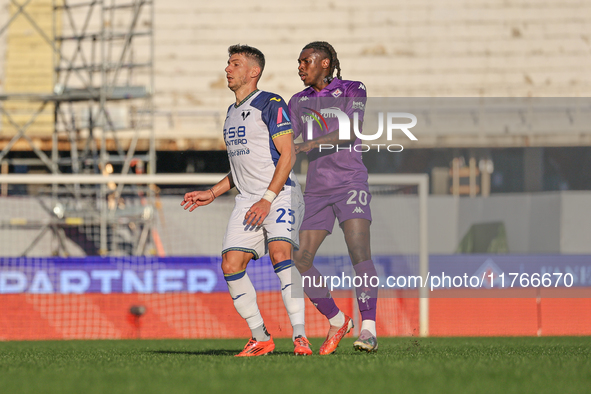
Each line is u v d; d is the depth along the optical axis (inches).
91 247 1732.3
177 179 1191.6
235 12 2128.4
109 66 1908.2
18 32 2060.8
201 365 395.9
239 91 518.3
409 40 2124.8
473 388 294.8
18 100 1900.8
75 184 1802.4
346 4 2135.8
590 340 935.7
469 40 2123.5
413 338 1011.3
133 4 1920.5
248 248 511.5
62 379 325.1
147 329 1254.3
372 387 295.3
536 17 2132.1
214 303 1253.7
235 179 522.9
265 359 448.5
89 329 1253.7
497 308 1219.9
